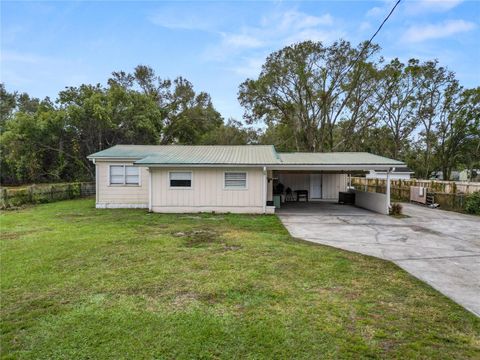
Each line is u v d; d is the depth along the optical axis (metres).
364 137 33.38
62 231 7.89
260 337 2.93
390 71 26.97
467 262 5.46
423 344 2.82
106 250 6.02
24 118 21.30
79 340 2.87
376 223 9.80
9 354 2.65
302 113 29.06
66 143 22.95
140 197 13.58
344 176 18.25
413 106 30.92
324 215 11.55
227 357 2.62
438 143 33.50
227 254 5.80
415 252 6.15
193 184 11.77
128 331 3.03
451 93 30.02
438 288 4.21
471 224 9.70
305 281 4.42
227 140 42.09
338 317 3.34
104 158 13.38
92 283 4.29
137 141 25.17
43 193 15.05
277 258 5.55
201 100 31.95
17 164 22.17
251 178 11.68
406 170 26.48
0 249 6.05
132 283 4.30
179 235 7.50
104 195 13.54
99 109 21.48
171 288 4.13
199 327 3.11
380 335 2.97
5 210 12.21
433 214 12.05
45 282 4.32
